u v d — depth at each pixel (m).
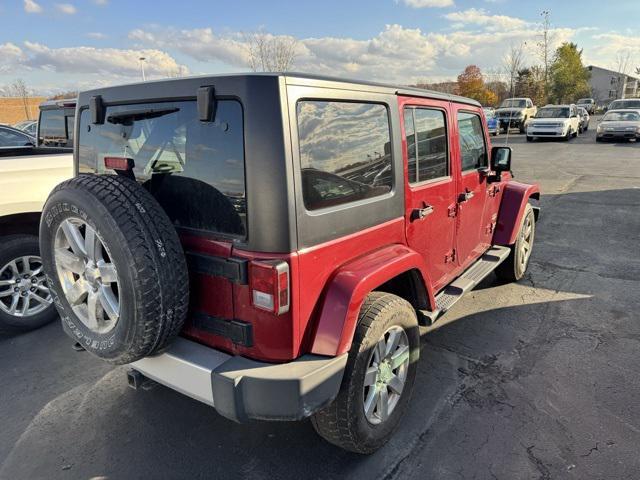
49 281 2.51
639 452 2.69
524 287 5.19
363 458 2.68
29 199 4.22
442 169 3.45
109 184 2.17
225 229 2.20
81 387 3.47
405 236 2.97
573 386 3.33
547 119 23.61
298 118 2.12
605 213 8.60
